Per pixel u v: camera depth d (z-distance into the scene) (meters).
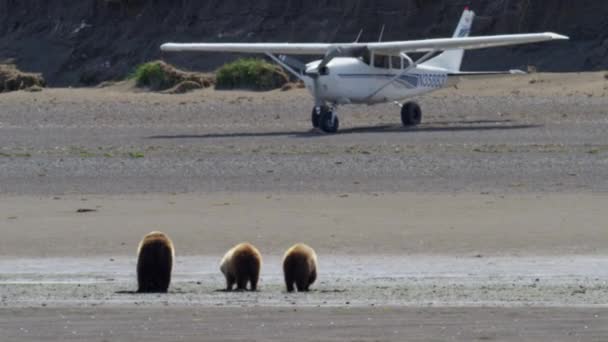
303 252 33.31
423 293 32.69
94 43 181.38
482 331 27.02
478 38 95.94
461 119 99.88
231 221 48.53
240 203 53.22
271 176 61.94
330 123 88.94
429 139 80.56
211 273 37.97
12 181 61.81
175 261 40.47
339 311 29.58
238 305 30.52
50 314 29.52
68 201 54.72
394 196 54.59
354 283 35.22
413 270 38.16
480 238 44.09
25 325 28.25
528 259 40.00
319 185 58.53
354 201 53.31
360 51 94.88
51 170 65.75
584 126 87.81
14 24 192.25
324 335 26.80
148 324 28.22
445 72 103.12
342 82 92.19
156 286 33.09
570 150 70.50
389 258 40.53
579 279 35.69
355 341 26.20
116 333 27.27
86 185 60.03
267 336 26.78
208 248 43.03
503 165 64.06
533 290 33.12
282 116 105.44
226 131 92.31
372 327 27.58
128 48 176.75
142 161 68.88
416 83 99.19
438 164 64.88
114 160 69.62
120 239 44.84
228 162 67.62
